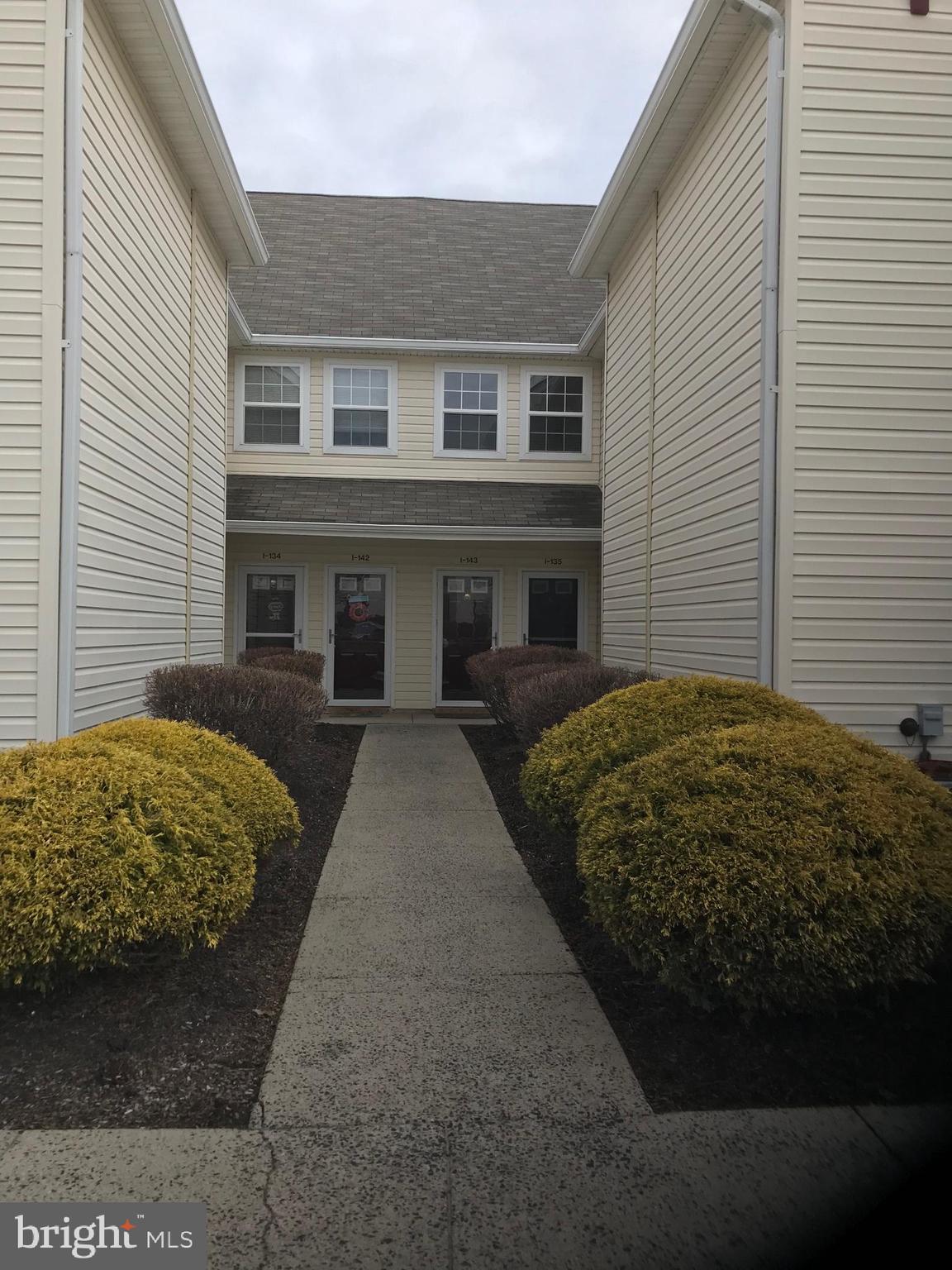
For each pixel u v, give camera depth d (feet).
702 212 23.88
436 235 52.37
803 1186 7.84
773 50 18.94
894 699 19.16
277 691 20.79
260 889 15.67
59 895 10.02
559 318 45.03
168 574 25.43
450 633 42.14
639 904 10.18
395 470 42.29
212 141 24.79
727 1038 10.29
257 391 41.98
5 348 17.79
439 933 13.74
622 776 12.35
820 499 19.11
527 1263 6.90
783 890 9.61
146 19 19.85
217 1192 7.67
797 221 18.93
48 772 11.16
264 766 15.37
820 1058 9.84
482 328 43.39
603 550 35.40
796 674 19.07
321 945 13.23
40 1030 10.26
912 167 19.08
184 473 27.12
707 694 15.51
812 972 9.52
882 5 18.97
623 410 32.55
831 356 19.08
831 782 10.89
